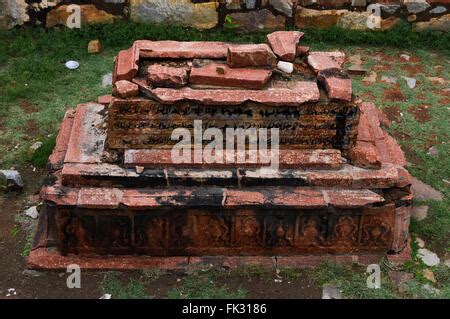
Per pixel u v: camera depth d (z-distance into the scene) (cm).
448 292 431
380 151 464
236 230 434
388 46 702
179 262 440
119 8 684
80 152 442
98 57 666
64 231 430
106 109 489
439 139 575
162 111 421
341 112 425
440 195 513
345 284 432
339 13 694
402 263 448
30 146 555
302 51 459
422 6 693
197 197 421
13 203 501
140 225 429
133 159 429
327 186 433
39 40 671
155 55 446
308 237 439
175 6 680
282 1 680
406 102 621
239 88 425
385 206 431
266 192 427
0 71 641
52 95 614
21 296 422
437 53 698
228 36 689
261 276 436
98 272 437
